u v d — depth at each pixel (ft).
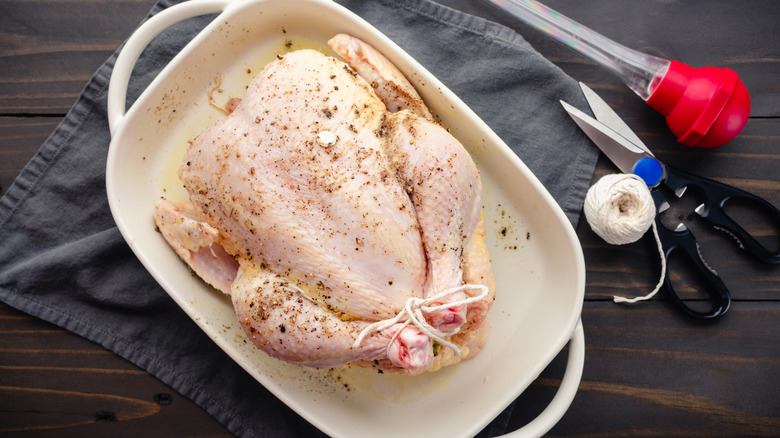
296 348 1.84
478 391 2.13
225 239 1.95
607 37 2.26
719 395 2.22
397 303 1.83
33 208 2.25
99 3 2.28
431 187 1.86
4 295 2.24
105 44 2.28
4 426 2.27
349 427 2.10
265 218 1.86
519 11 2.20
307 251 1.84
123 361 2.27
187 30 2.27
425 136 1.89
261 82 1.95
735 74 2.08
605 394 2.24
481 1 2.27
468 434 2.00
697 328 2.22
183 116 2.19
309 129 1.88
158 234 2.10
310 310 1.84
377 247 1.82
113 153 2.03
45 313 2.26
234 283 1.96
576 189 2.22
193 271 2.10
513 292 2.14
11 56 2.29
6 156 2.30
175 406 2.27
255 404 2.25
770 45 2.23
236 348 2.09
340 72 1.96
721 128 2.09
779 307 2.21
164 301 2.25
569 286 2.04
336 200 1.84
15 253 2.25
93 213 2.27
